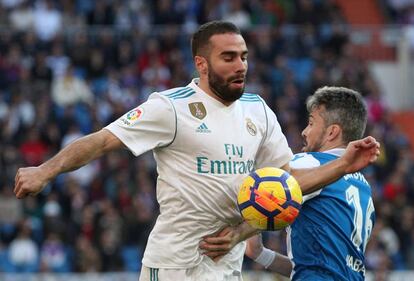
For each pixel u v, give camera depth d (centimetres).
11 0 8356
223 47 2236
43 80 7656
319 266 2336
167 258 2281
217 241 2264
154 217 6475
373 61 8750
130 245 6334
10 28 8031
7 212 6469
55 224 6266
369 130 7712
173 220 2277
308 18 8775
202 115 2264
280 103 7612
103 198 6619
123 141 2214
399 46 8781
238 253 2345
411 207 7300
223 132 2270
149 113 2233
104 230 6266
